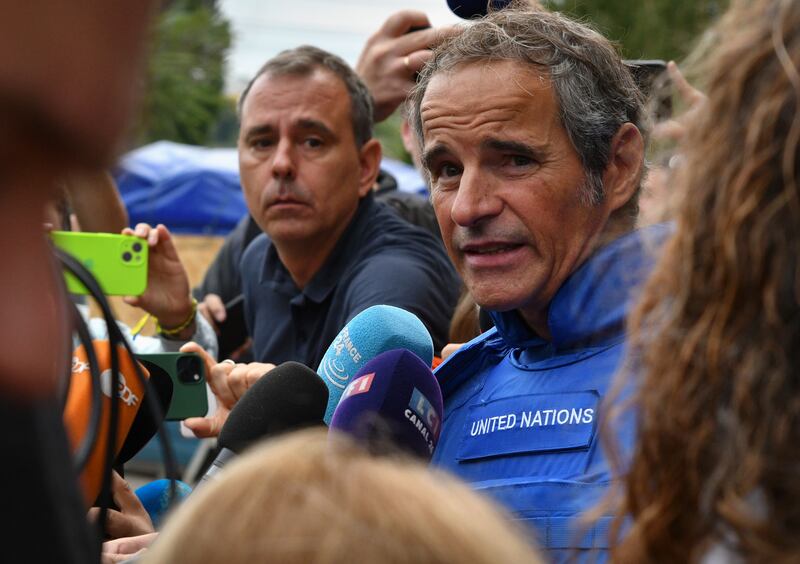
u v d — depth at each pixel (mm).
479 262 1806
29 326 494
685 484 996
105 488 1232
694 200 1038
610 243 1719
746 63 1011
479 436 1767
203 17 9914
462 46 1854
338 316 2852
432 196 1908
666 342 1035
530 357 1835
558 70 1790
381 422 1422
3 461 893
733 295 982
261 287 3143
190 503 844
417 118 1994
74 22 447
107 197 3064
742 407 961
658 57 7363
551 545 1487
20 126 453
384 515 782
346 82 3039
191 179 8398
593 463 1575
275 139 2980
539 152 1776
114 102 462
